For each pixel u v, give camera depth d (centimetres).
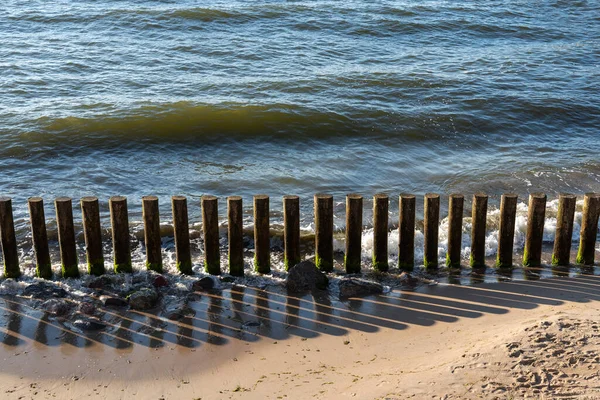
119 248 934
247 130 1709
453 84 2116
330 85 2075
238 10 2952
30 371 705
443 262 1012
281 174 1453
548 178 1429
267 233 945
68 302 862
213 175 1446
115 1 3281
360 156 1584
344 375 674
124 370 708
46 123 1670
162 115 1759
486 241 1084
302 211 1253
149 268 954
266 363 716
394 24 2905
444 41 2784
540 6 3394
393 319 816
